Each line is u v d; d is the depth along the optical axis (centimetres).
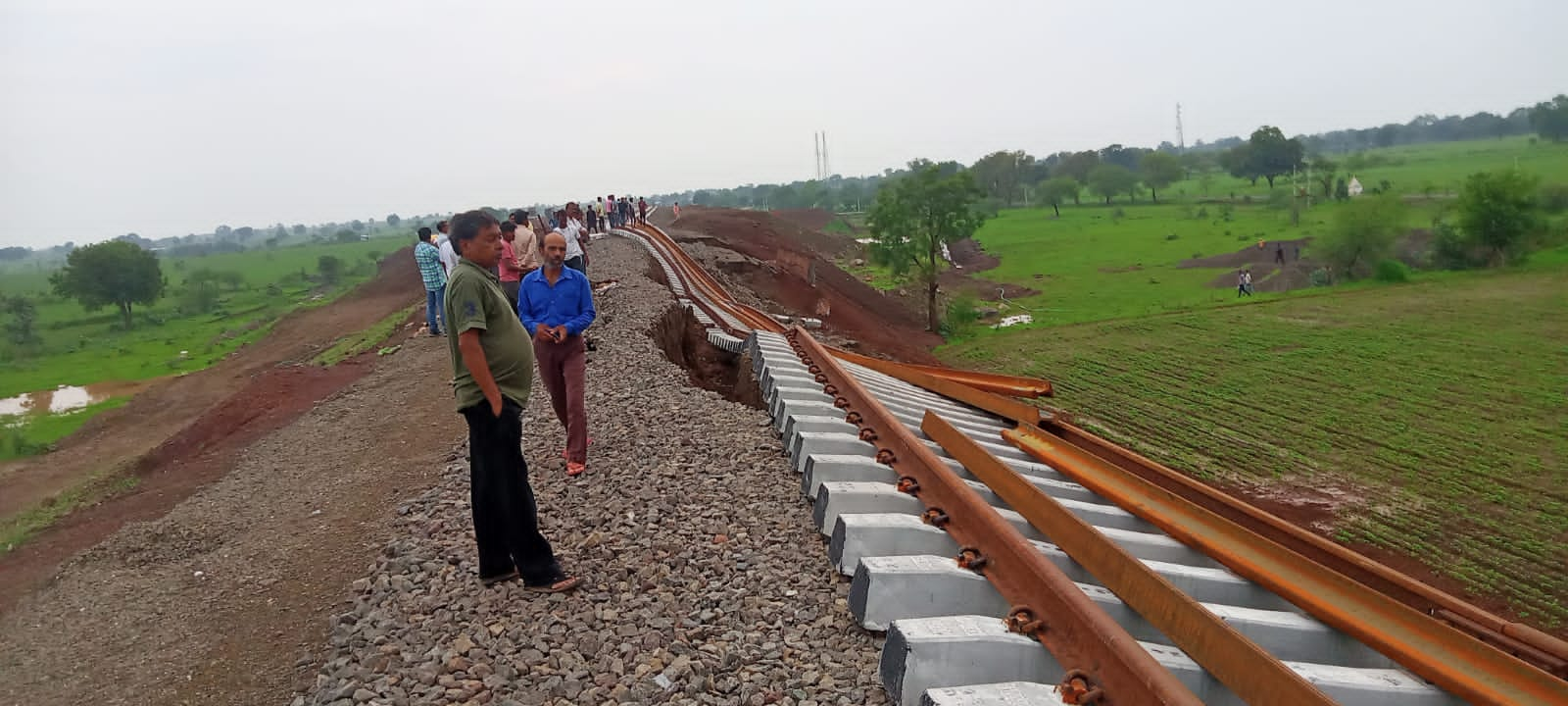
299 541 694
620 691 352
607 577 470
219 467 1148
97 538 931
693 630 402
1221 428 2336
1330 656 411
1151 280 5806
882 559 393
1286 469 1978
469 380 435
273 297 7569
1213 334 3625
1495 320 3450
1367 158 17112
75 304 8569
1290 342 3356
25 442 2475
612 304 1608
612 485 623
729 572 466
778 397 772
